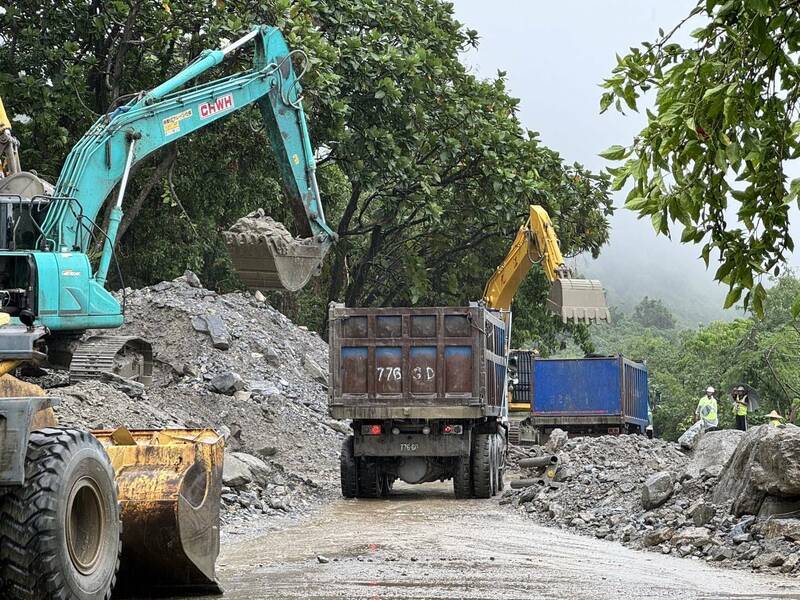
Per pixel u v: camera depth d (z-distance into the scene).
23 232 22.41
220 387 29.66
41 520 8.07
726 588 11.45
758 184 7.11
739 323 93.44
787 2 6.76
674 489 17.52
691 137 6.72
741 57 6.80
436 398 23.28
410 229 56.03
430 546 15.40
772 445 14.60
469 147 48.50
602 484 20.56
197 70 26.75
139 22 42.19
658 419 95.00
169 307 33.97
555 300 35.50
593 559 14.09
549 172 51.34
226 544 16.09
